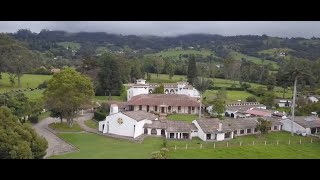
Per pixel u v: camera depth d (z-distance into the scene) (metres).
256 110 140.38
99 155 79.94
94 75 170.38
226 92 177.88
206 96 172.00
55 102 108.06
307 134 117.38
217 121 110.19
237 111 139.25
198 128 106.19
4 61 176.25
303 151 95.44
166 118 125.62
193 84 189.62
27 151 65.31
